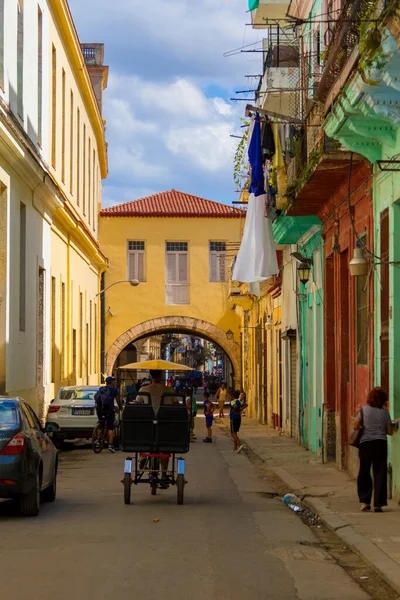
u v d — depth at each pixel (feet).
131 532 36.27
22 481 39.58
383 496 41.70
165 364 69.77
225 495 50.57
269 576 28.35
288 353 97.66
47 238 98.07
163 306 171.42
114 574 28.14
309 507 45.09
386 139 44.34
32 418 44.80
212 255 173.27
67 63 117.19
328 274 68.74
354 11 40.60
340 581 28.02
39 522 39.01
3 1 72.23
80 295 131.95
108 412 80.18
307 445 80.79
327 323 68.69
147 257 171.63
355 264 46.83
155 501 47.01
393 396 44.98
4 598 25.00
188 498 48.70
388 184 45.80
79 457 75.66
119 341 170.60
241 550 32.73
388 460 46.26
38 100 93.86
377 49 34.91
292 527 38.45
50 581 27.17
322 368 71.05
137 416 45.91
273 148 71.36
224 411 177.68
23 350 83.05
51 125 102.73
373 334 49.88
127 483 45.57
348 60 42.24
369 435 41.78
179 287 172.76
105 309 170.30
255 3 79.61
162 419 45.93
